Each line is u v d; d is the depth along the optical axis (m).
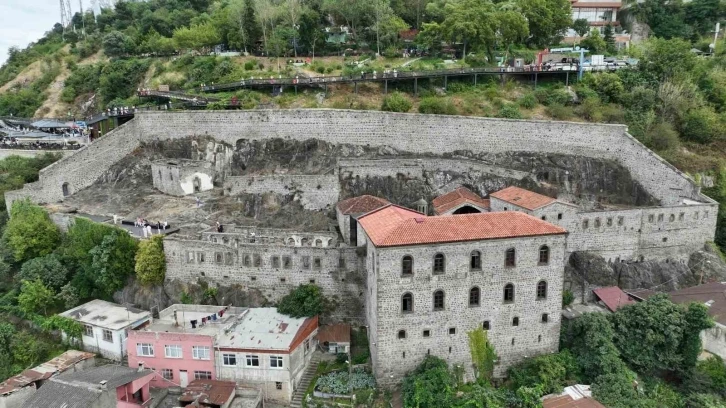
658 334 56.09
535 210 65.94
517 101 100.88
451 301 53.19
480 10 118.94
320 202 79.19
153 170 88.56
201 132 92.25
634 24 148.25
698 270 71.81
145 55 145.12
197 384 54.59
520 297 54.59
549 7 135.50
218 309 63.12
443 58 122.81
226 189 82.00
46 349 65.00
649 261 72.25
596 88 103.44
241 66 122.44
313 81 101.75
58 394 47.91
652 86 102.81
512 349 55.59
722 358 58.53
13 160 97.06
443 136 86.00
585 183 81.69
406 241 51.16
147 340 57.44
